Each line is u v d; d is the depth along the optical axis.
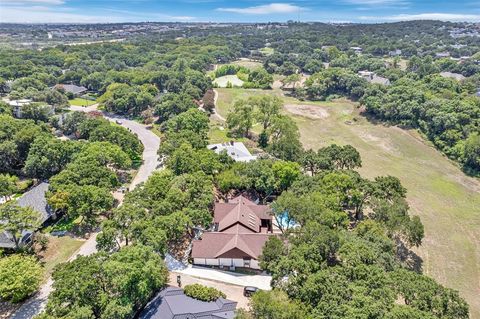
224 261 59.38
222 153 87.94
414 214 83.44
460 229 78.44
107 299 43.66
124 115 144.62
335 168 86.00
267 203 78.75
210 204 70.44
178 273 57.25
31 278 50.03
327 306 41.47
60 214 73.75
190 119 114.69
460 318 41.31
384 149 120.94
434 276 63.50
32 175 87.62
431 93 143.25
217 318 45.12
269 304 41.62
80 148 89.56
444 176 103.44
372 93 153.25
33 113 118.75
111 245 57.59
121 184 87.50
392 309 40.09
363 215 75.25
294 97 177.75
